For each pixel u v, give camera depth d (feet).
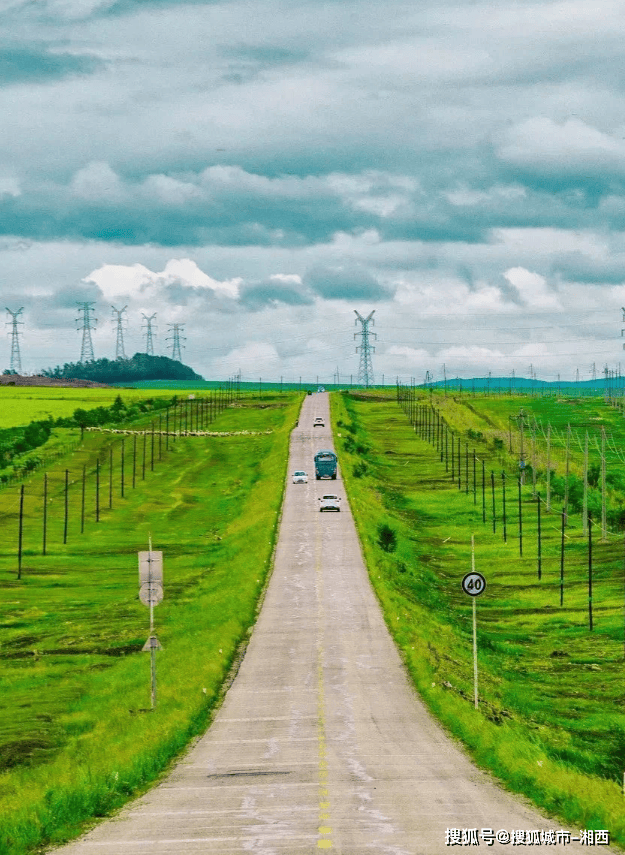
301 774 106.63
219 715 149.38
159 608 319.06
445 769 108.17
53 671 238.07
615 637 300.61
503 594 381.60
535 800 91.25
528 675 247.91
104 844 78.74
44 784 104.99
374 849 74.23
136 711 157.38
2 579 389.19
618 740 176.45
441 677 180.65
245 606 271.90
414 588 349.82
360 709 152.46
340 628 241.96
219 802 93.25
